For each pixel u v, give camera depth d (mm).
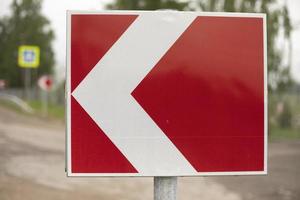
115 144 1900
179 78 1910
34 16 52938
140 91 1900
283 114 33062
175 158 1911
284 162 15258
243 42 1931
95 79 1893
